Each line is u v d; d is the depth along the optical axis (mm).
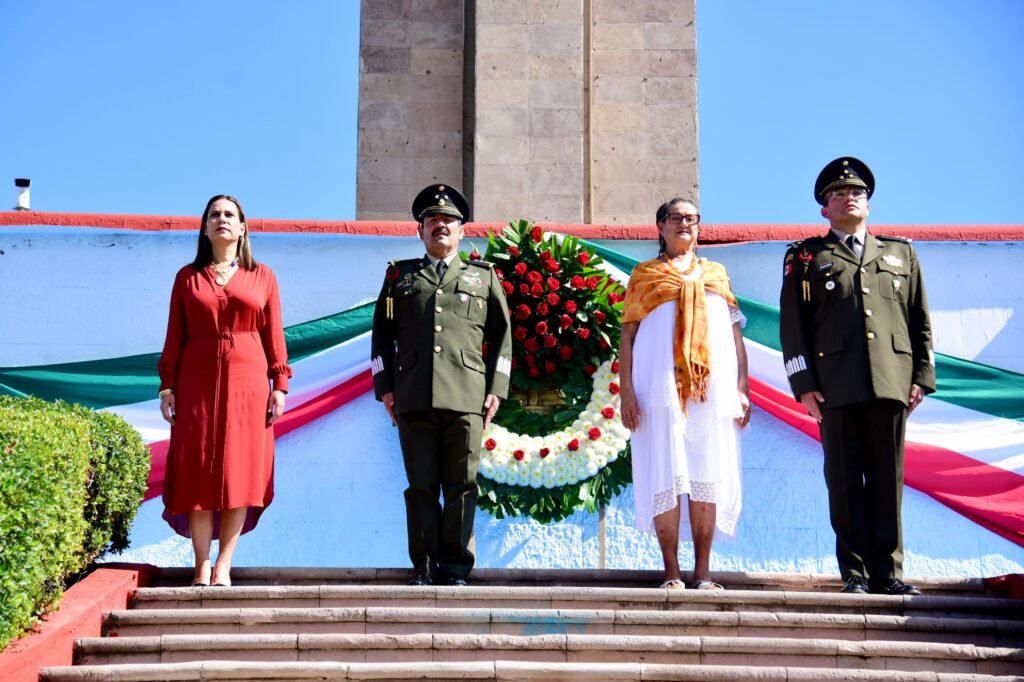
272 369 7180
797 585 7109
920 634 6176
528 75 13719
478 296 7367
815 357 7168
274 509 8898
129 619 6188
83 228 9352
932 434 9039
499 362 7355
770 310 9297
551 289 8977
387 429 9094
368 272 9438
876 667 5891
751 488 8953
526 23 13828
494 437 8766
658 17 14180
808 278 7250
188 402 6938
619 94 14023
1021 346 9242
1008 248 9406
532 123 13609
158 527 8789
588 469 8672
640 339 7270
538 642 5891
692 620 6141
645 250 9531
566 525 8797
